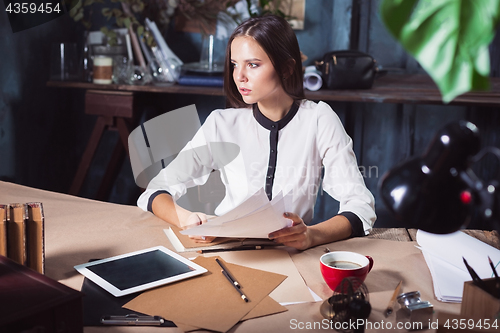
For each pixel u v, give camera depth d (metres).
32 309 0.68
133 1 2.62
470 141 0.56
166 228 1.28
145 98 2.82
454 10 0.36
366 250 1.16
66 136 3.05
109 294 0.91
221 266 1.02
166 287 0.93
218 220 1.05
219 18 2.78
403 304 0.83
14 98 2.55
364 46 3.01
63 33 2.90
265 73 1.39
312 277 1.01
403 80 2.83
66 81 2.67
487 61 0.36
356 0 2.93
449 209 0.56
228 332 0.79
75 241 1.18
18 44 2.53
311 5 2.93
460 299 0.91
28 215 0.97
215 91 2.46
